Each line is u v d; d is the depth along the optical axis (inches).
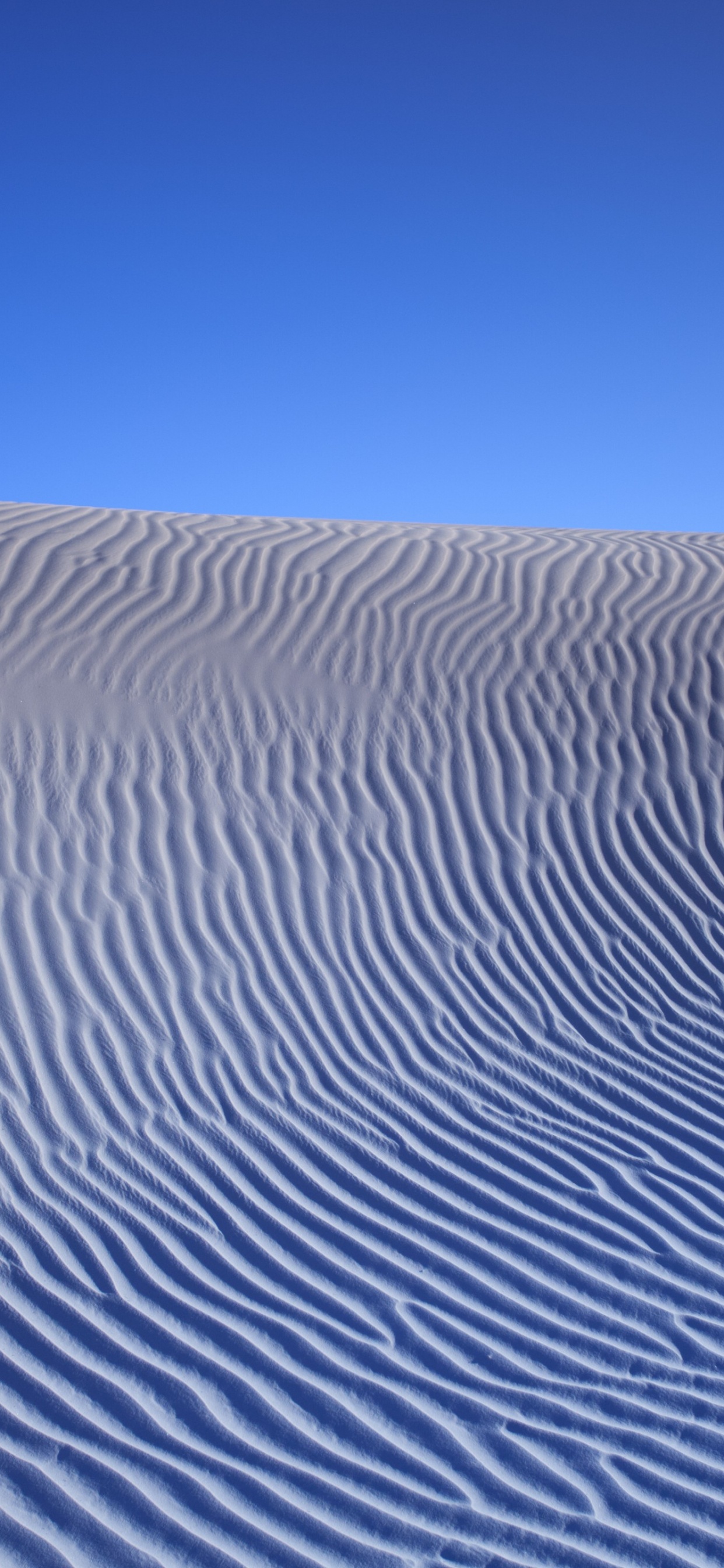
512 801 275.7
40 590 328.5
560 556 410.9
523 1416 127.2
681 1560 109.1
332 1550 108.6
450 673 317.7
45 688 285.4
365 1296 145.2
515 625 346.0
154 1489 114.6
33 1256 147.2
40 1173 162.9
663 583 386.3
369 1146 175.9
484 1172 171.9
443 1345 137.5
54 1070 184.2
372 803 267.7
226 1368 131.6
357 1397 128.6
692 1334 141.4
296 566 371.2
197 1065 190.1
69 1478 115.0
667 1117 189.6
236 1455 119.6
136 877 233.3
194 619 325.4
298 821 257.9
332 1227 157.6
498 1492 116.6
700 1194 170.4
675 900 252.4
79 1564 105.4
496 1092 192.7
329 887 240.8
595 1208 165.6
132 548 370.9
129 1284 143.8
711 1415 128.3
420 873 249.4
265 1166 169.2
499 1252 155.1
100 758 265.9
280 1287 145.5
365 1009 210.1
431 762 284.2
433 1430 124.7
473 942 232.7
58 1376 128.4
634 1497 116.6
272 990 211.2
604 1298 147.3
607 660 332.5
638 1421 127.0
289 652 316.8
